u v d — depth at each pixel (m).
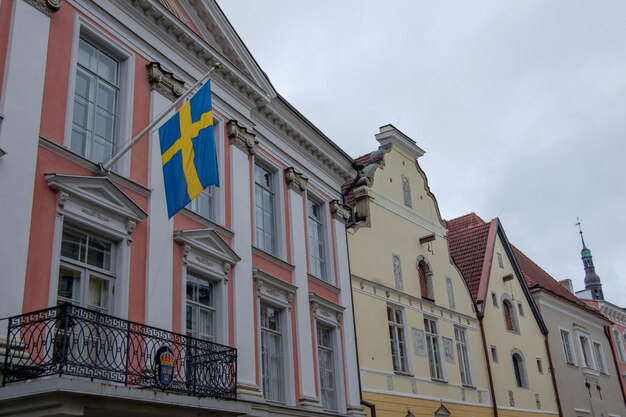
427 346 22.84
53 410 8.68
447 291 25.30
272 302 15.99
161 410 10.30
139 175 12.84
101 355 10.26
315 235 19.30
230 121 15.91
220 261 14.37
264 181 17.38
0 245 9.70
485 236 31.14
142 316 11.98
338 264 19.50
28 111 10.70
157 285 12.39
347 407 17.92
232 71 16.03
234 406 11.79
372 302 20.62
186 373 11.31
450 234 32.91
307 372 16.50
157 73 13.77
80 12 12.40
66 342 8.96
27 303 9.95
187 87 14.84
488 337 27.08
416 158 26.25
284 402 15.67
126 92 13.08
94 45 12.81
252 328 14.74
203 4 15.29
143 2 13.70
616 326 41.56
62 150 11.15
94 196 11.41
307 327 17.02
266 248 16.73
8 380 9.05
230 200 15.30
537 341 31.06
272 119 17.77
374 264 21.36
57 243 10.59
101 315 9.70
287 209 17.73
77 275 11.08
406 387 20.77
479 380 25.33
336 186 20.78
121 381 9.84
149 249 12.45
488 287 28.55
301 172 18.98
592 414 33.19
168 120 12.45
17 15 11.02
